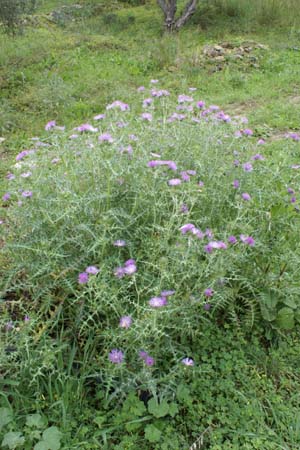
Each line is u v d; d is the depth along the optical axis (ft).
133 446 7.06
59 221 9.05
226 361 8.49
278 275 9.30
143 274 8.40
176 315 8.11
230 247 8.72
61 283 8.38
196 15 41.14
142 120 11.59
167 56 28.99
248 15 39.96
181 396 7.70
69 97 22.13
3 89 23.98
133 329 7.22
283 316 9.05
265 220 10.05
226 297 8.57
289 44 32.40
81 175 9.77
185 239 8.27
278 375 8.51
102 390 7.74
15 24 28.30
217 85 25.14
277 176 11.20
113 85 24.36
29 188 9.50
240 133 11.66
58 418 7.31
